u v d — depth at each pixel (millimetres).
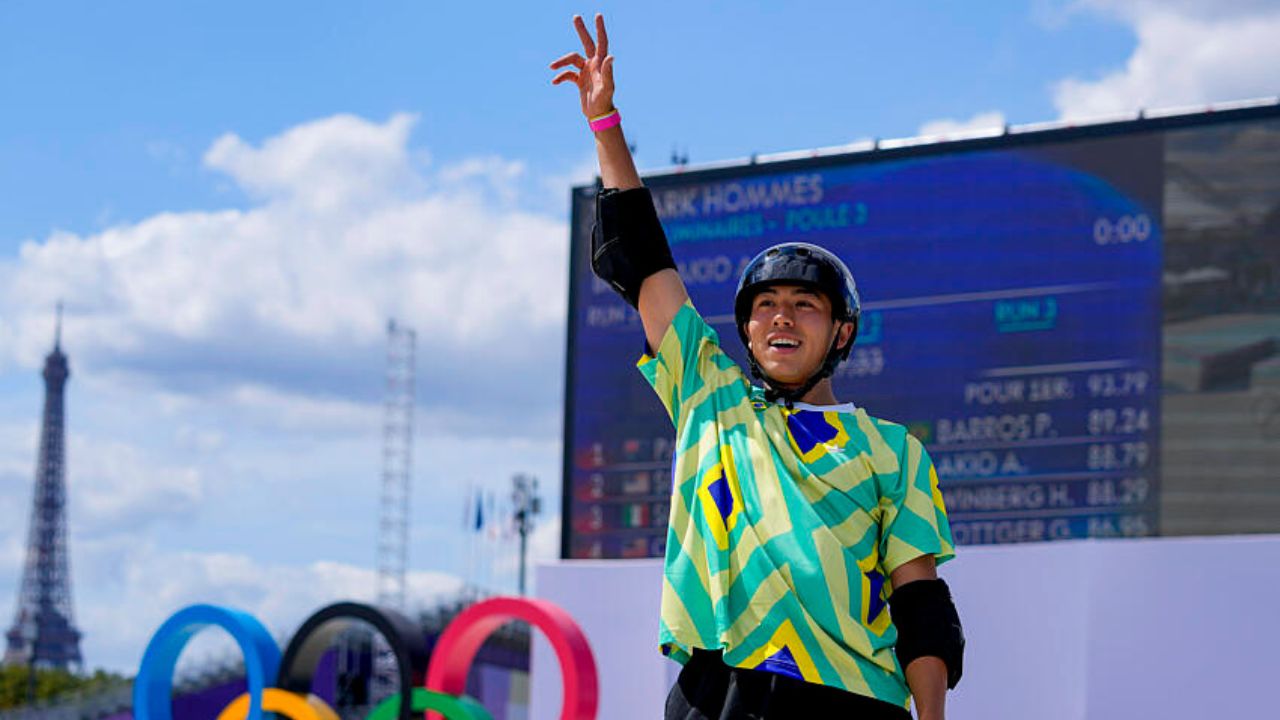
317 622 8406
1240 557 8328
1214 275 13844
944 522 3115
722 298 15375
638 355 15672
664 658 10688
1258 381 13555
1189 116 14125
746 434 3139
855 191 15109
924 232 14836
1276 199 13758
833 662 2932
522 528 38531
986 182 14695
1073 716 8680
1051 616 8875
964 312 14602
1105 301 14164
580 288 16016
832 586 2963
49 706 43250
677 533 3150
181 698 36719
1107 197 14289
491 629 8586
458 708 8086
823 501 3043
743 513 3059
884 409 14734
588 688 8148
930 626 3006
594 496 15609
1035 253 14461
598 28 3559
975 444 14398
